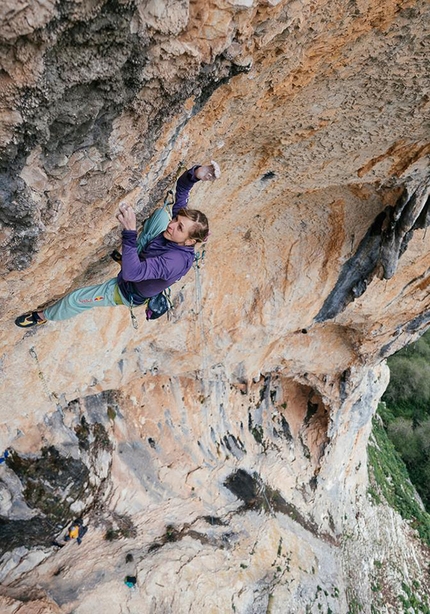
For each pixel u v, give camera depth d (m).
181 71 2.56
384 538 17.42
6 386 6.24
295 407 14.27
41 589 7.84
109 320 6.75
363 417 15.26
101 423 9.45
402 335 11.54
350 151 5.28
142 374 9.16
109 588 8.27
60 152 2.55
